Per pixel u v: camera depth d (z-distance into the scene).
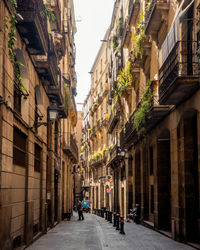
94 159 49.81
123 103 29.94
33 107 13.46
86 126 61.94
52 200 19.67
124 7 29.55
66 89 26.94
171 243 12.78
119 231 17.55
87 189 60.03
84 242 13.27
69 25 32.22
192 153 12.89
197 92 11.14
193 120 12.96
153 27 15.91
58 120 23.38
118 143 34.28
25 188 12.10
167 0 14.20
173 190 13.89
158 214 17.02
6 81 8.84
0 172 8.24
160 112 14.81
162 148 17.34
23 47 11.58
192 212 12.66
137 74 22.20
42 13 12.49
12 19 8.87
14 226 10.43
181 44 11.75
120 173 32.28
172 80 11.68
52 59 15.35
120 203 31.72
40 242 13.19
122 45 27.84
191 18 11.48
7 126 8.90
